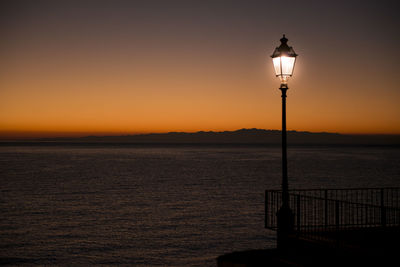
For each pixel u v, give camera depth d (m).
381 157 161.75
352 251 11.49
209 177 71.94
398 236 13.43
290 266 12.49
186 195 48.44
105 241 26.58
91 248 24.94
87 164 107.75
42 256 23.25
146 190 53.22
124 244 25.83
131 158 142.50
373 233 13.88
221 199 45.06
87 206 40.22
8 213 36.22
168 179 68.00
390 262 10.94
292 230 13.58
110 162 117.56
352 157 160.62
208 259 22.77
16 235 27.97
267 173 80.75
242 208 38.97
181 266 21.59
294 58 13.52
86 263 22.09
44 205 40.75
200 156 163.25
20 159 131.25
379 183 62.22
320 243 12.33
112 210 37.91
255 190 53.53
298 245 13.08
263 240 26.89
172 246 25.47
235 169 91.50
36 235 27.98
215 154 186.38
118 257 23.14
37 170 85.88
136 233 28.72
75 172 81.19
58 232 28.88
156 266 21.62
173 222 32.44
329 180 67.00
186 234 28.48
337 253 11.77
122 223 32.00
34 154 173.38
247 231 29.41
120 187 56.44
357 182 63.69
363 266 11.16
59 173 78.62
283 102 13.53
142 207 39.66
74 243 26.03
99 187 56.44
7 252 23.97
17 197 46.50
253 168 95.00
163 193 50.25
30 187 56.09
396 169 91.94
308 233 13.68
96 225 31.25
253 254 14.56
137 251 24.31
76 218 34.00
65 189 53.97
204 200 44.31
